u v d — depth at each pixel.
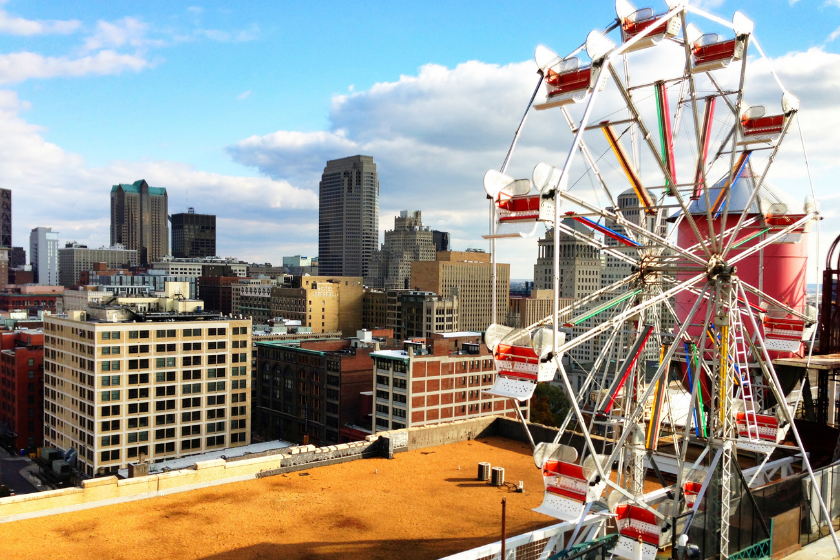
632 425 26.05
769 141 34.16
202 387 135.25
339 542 28.45
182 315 145.75
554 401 163.38
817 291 34.53
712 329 30.42
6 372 169.62
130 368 126.44
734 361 29.31
